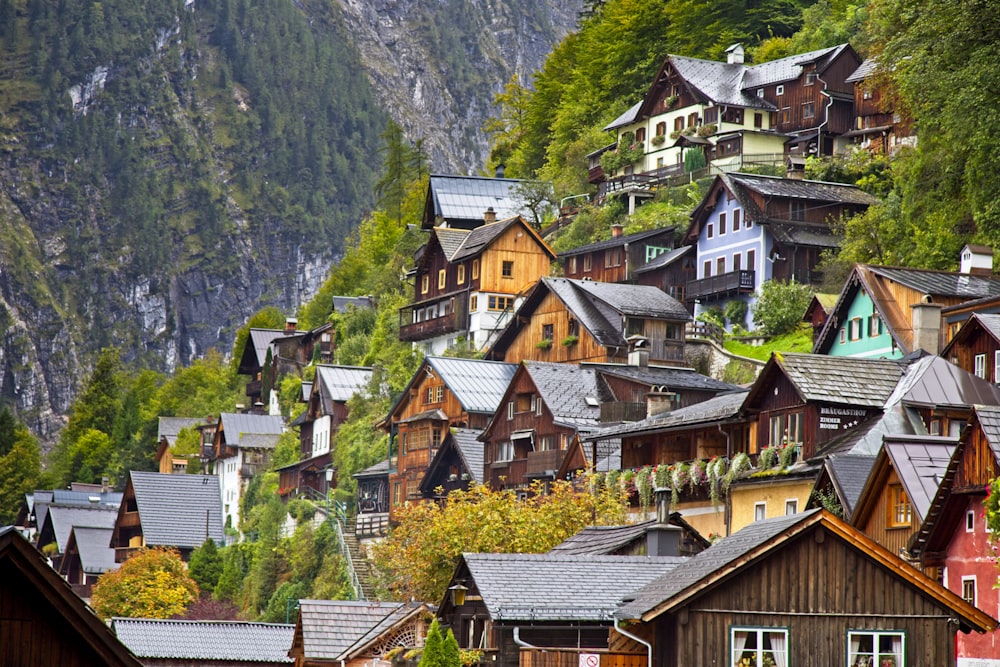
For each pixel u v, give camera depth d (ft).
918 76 553.64
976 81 524.11
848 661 264.31
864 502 333.21
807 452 399.85
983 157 549.13
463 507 400.67
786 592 264.31
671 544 327.06
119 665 212.23
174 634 462.19
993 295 482.69
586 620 279.90
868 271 530.27
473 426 634.02
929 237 587.27
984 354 408.46
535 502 424.05
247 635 470.39
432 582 396.57
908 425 383.65
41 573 208.54
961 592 301.63
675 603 260.21
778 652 262.06
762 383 419.95
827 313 611.06
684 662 259.60
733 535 285.43
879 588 267.39
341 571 649.61
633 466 482.69
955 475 301.02
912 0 571.28
